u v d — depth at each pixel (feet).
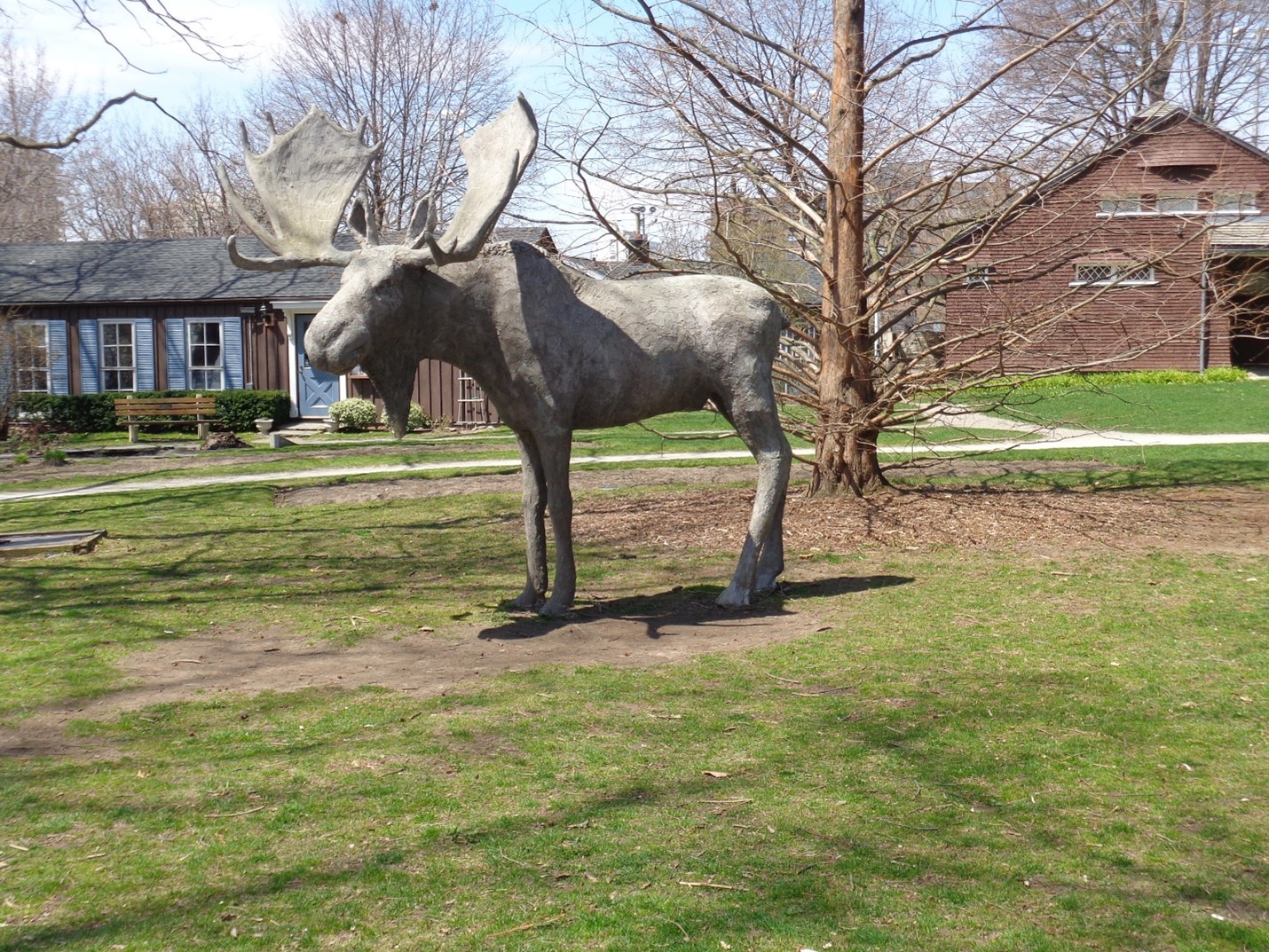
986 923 11.23
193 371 88.12
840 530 33.12
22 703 18.69
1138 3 34.71
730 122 37.27
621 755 15.75
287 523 39.14
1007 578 26.81
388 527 37.70
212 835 13.44
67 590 28.30
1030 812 13.75
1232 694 17.84
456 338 21.89
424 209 21.89
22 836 13.48
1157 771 14.90
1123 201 38.11
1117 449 52.95
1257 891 11.85
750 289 23.59
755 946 10.85
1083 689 18.21
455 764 15.53
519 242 22.13
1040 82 37.78
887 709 17.46
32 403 85.10
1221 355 94.07
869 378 37.35
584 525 36.37
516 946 10.93
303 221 21.61
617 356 22.44
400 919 11.47
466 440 73.10
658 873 12.32
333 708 18.12
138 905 11.80
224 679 20.06
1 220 115.44
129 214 165.48
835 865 12.45
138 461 65.05
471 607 25.35
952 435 60.54
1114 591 25.05
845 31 35.42
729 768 15.20
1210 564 27.68
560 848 12.94
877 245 40.16
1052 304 36.37
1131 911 11.44
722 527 34.50
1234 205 44.19
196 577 29.84
